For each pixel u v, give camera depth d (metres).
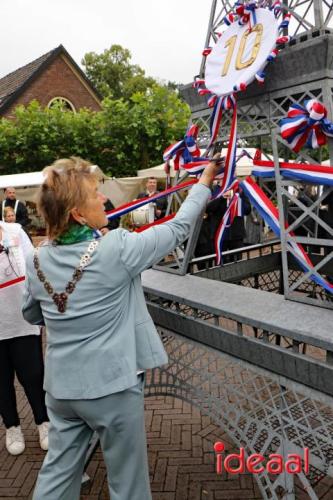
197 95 2.25
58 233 1.40
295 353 1.47
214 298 1.84
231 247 5.66
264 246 2.99
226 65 1.93
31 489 2.39
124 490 1.50
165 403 3.25
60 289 1.39
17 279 2.41
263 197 1.86
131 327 1.42
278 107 1.80
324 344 1.32
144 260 1.40
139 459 1.49
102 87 27.61
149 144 11.71
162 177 9.01
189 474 2.46
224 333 1.72
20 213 7.06
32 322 1.76
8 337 2.51
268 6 1.86
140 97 11.65
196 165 1.99
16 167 12.40
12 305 2.48
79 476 1.57
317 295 2.63
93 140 11.99
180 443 2.76
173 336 2.06
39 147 11.88
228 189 1.78
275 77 1.78
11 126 12.16
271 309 1.65
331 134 1.52
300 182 1.70
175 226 1.50
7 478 2.49
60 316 1.39
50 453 1.55
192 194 1.61
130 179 10.50
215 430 2.88
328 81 1.60
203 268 2.88
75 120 11.98
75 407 1.42
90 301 1.35
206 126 2.25
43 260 1.44
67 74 16.28
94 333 1.37
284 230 1.73
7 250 2.48
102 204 1.46
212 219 5.46
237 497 2.27
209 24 2.19
